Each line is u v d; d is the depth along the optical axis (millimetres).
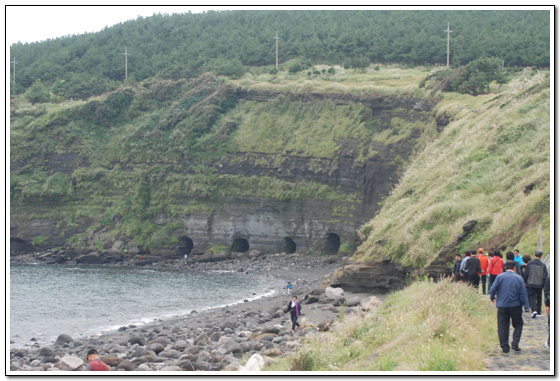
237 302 47062
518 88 55688
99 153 103938
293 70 114812
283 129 90062
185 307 45000
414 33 121250
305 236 81125
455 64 99938
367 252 39625
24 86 137875
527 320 17578
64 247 94562
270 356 20297
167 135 100125
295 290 51906
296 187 82250
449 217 34031
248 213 85875
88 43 154750
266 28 142500
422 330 14945
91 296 52000
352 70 109188
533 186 30438
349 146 80438
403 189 52312
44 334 34812
